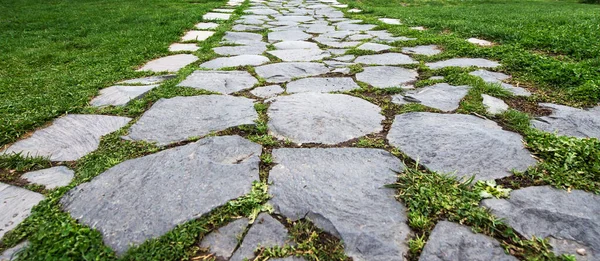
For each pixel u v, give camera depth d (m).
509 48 3.90
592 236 1.25
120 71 3.57
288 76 3.28
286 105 2.49
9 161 1.78
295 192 1.50
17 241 1.26
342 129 2.10
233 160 1.76
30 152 1.89
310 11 8.91
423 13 8.00
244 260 1.18
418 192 1.49
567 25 5.54
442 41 4.52
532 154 1.75
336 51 4.32
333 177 1.61
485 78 3.02
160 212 1.38
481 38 4.82
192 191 1.50
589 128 2.06
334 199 1.46
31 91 2.92
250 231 1.30
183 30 5.99
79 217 1.37
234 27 6.38
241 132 2.08
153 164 1.72
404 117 2.25
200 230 1.29
